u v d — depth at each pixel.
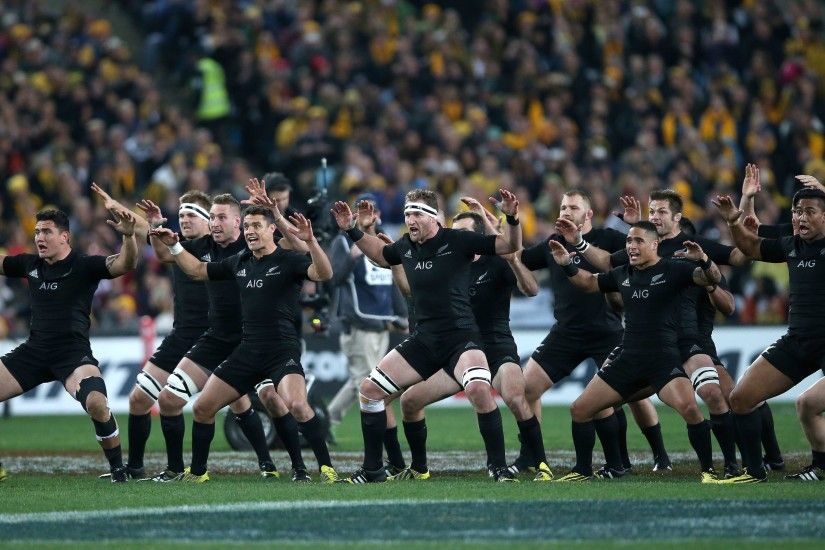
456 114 92.44
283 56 96.88
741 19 101.50
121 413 71.25
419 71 92.94
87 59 93.75
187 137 86.81
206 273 42.06
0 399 41.16
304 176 76.88
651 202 44.03
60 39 94.69
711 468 40.03
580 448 40.97
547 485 38.41
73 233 80.56
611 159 90.94
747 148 92.81
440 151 87.56
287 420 41.88
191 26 98.00
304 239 39.72
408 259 40.62
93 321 79.50
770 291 79.94
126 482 41.47
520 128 90.81
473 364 39.81
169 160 85.62
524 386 42.72
